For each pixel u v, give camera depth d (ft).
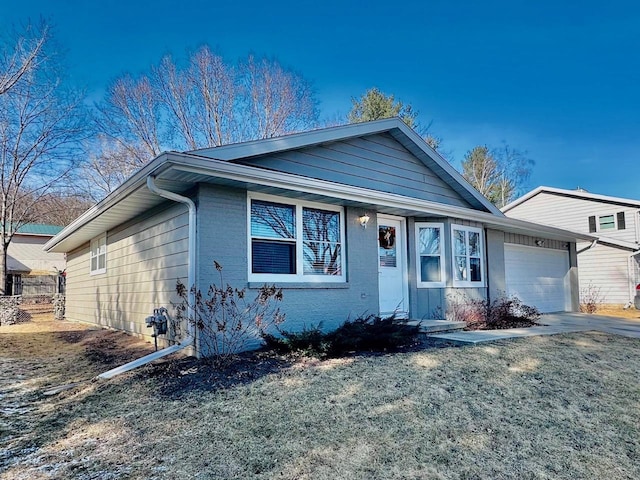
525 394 13.99
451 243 29.35
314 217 23.07
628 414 12.64
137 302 25.29
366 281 24.89
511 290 37.27
